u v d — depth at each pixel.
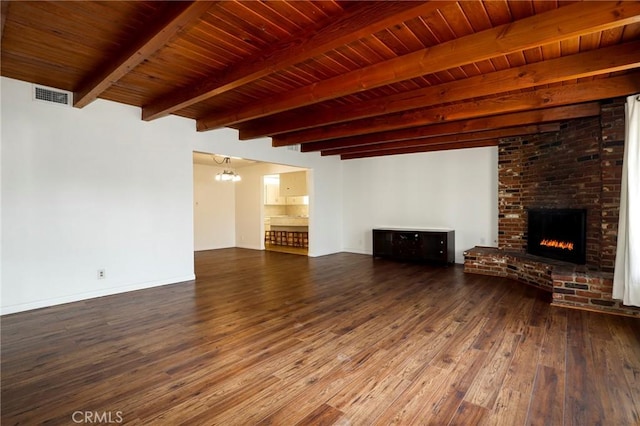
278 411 1.78
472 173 6.07
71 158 3.74
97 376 2.15
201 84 3.32
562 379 2.08
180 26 2.12
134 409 1.80
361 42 2.54
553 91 3.44
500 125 4.29
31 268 3.48
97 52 2.74
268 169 8.30
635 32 2.37
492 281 4.72
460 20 2.25
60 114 3.65
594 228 3.88
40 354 2.46
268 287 4.50
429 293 4.13
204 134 5.02
